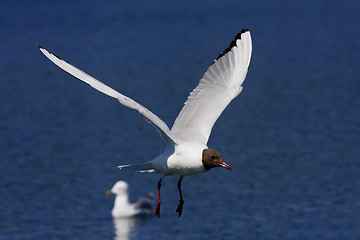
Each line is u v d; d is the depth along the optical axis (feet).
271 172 77.82
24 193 73.00
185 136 31.73
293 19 269.44
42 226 63.31
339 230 59.47
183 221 64.13
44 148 92.22
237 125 102.89
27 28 260.83
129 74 162.20
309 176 75.41
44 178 78.38
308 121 104.27
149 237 60.59
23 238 59.88
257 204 67.10
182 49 206.08
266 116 109.19
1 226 62.80
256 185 73.15
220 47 206.59
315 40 211.61
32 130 103.65
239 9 310.86
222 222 62.75
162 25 267.80
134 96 131.34
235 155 85.61
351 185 71.77
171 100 126.31
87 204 70.33
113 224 65.21
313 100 121.39
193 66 172.45
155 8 329.31
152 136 98.53
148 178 79.00
